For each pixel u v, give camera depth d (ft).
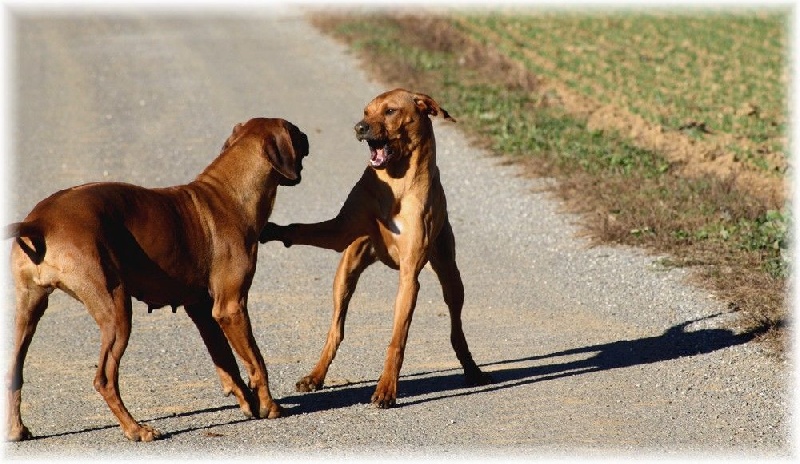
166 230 29.84
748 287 44.91
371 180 34.19
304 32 131.23
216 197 31.35
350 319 43.80
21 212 64.85
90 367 38.01
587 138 75.41
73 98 101.65
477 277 49.96
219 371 32.17
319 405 33.73
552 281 48.75
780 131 78.38
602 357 38.73
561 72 102.53
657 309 43.88
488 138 77.00
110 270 28.50
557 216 58.90
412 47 114.01
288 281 49.96
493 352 39.70
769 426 31.89
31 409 33.30
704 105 87.30
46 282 28.40
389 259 34.81
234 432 30.89
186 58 119.03
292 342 40.98
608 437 30.68
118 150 81.92
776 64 105.50
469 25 128.88
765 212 55.47
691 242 51.57
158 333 42.04
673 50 113.60
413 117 33.71
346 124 87.40
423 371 37.63
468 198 64.28
